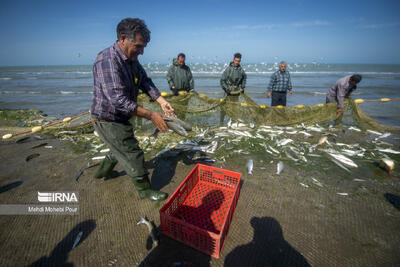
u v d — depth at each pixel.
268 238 2.22
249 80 28.27
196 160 4.05
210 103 6.16
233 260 1.96
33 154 4.27
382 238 2.23
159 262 1.95
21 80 27.25
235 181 2.93
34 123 7.17
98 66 2.18
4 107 10.62
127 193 2.99
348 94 6.32
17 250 2.08
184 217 2.49
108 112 2.32
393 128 6.00
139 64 2.69
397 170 3.68
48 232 2.30
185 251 2.07
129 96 2.49
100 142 4.96
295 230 2.33
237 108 6.30
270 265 1.92
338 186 3.20
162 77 32.31
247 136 5.41
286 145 4.85
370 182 3.31
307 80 27.62
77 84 22.22
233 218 2.50
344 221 2.47
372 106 10.31
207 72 46.47
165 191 3.07
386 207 2.72
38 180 3.33
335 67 62.00
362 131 5.93
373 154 4.36
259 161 4.05
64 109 10.29
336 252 2.06
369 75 35.31
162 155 4.15
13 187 3.13
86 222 2.46
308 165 3.88
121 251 2.07
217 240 1.90
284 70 7.12
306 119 6.27
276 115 6.28
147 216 2.55
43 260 1.98
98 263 1.95
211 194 2.92
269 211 2.63
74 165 3.82
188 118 6.30
